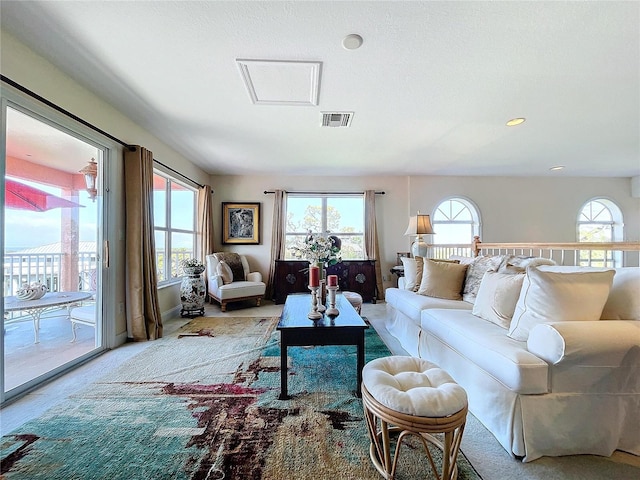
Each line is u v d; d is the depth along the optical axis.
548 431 1.41
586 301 1.56
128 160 2.99
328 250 2.53
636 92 2.48
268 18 1.66
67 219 2.67
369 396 1.29
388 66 2.11
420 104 2.70
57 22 1.70
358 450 1.43
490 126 3.22
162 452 1.41
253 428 1.60
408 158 4.46
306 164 4.81
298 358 2.60
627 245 2.20
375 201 5.65
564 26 1.71
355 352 2.75
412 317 2.71
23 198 2.22
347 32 1.77
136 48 1.93
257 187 5.59
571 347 1.38
